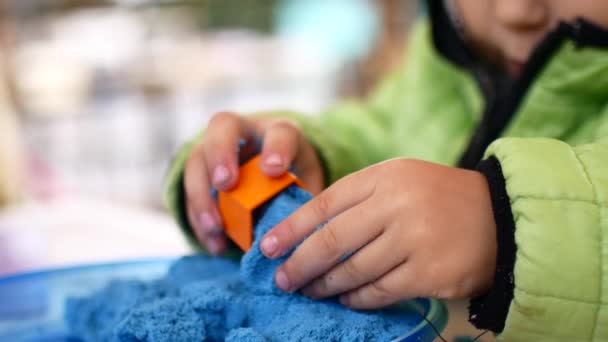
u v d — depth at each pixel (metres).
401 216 0.37
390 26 1.73
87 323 0.43
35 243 0.82
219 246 0.48
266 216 0.42
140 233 0.85
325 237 0.38
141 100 1.68
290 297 0.40
